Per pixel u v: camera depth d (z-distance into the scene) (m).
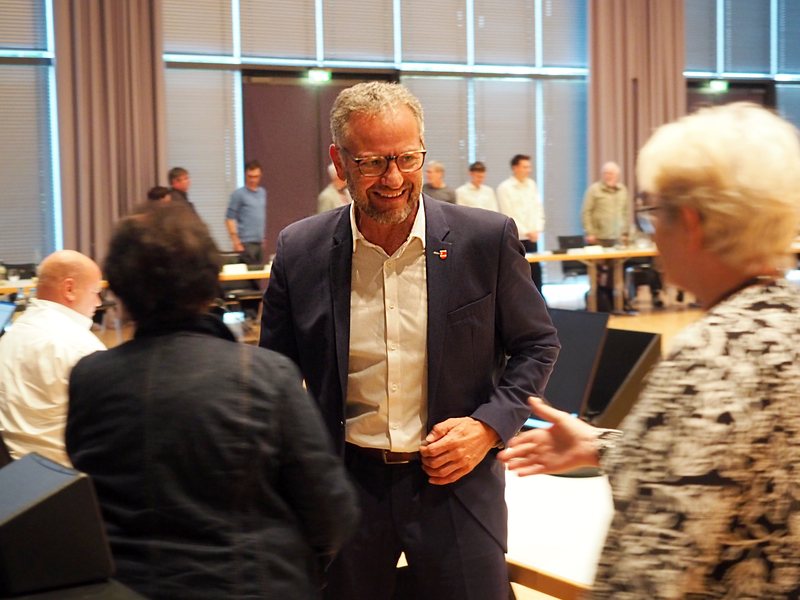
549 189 11.00
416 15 10.06
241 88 9.41
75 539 1.06
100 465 1.14
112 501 1.12
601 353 2.72
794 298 0.95
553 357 1.68
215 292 1.22
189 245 1.19
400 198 1.54
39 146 8.66
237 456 1.11
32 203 8.68
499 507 1.66
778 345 0.89
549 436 1.14
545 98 10.84
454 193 8.67
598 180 10.87
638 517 0.88
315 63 9.67
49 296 2.57
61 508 1.05
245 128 9.48
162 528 1.09
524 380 1.64
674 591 0.84
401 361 1.63
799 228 0.96
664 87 11.05
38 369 2.42
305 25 9.57
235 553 1.09
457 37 10.30
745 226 0.92
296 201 9.82
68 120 8.47
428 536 1.60
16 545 1.03
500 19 10.49
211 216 9.42
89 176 8.57
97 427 1.15
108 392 1.16
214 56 9.20
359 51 9.85
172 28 8.98
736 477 0.85
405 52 10.05
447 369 1.62
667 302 9.15
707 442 0.85
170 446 1.11
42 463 1.13
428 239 1.63
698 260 0.97
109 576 1.07
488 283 1.65
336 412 1.65
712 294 0.99
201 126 9.27
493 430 1.59
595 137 10.85
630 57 10.79
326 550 1.20
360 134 1.51
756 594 0.89
